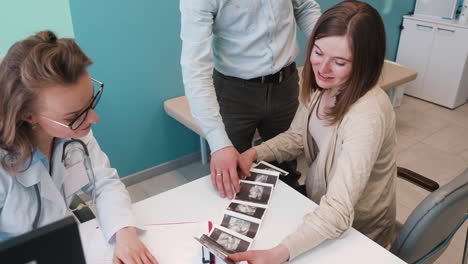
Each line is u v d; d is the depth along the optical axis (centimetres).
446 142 314
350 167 105
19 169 89
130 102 245
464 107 376
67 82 80
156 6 230
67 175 106
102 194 114
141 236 106
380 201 129
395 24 381
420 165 283
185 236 106
